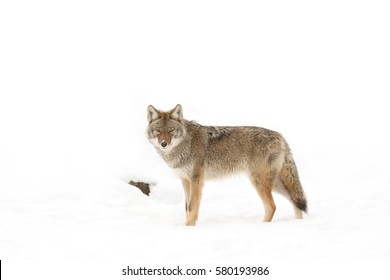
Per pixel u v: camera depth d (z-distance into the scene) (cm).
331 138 3862
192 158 2119
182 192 2828
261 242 1658
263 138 2138
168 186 2852
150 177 2852
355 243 1623
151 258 1559
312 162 3084
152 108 2138
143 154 3106
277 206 2423
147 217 2225
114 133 3509
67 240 1764
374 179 2691
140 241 1745
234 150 2155
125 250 1644
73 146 3231
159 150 2166
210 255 1570
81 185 2548
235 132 2169
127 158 3039
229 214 2289
